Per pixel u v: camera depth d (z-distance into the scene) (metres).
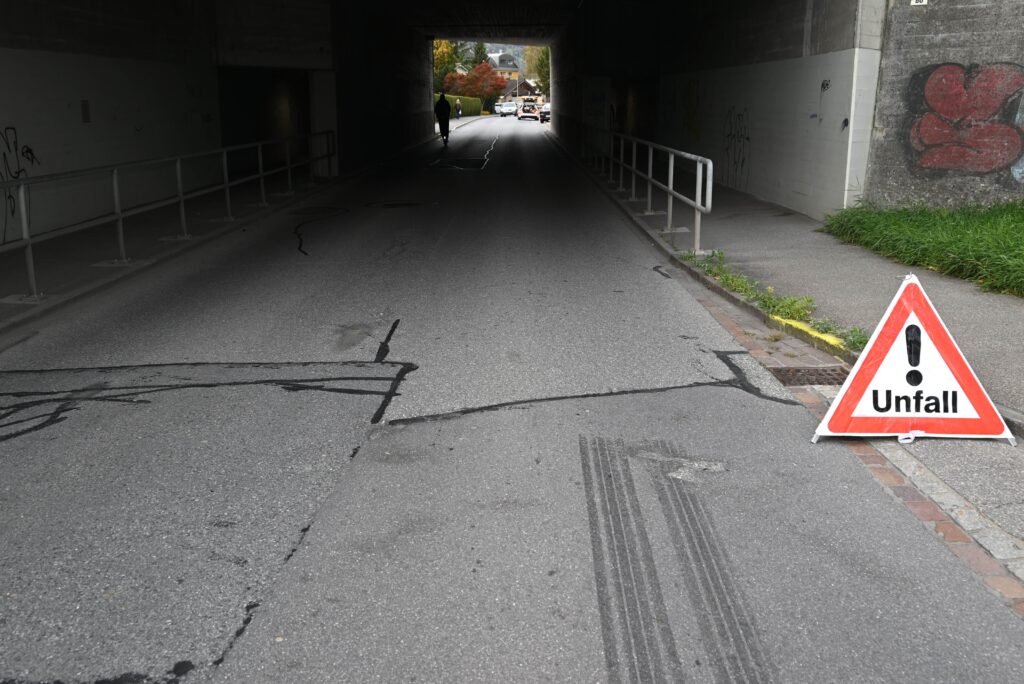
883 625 3.21
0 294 8.63
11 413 5.50
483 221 14.14
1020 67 10.87
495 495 4.28
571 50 33.56
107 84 14.32
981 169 11.30
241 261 10.83
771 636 3.15
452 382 6.01
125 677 2.94
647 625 3.22
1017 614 3.28
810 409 5.47
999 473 4.50
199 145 18.31
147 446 4.94
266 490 4.36
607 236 12.61
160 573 3.60
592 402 5.59
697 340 7.06
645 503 4.19
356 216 14.88
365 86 24.55
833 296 8.16
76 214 13.30
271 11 19.59
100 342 7.18
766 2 14.85
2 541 3.88
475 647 3.09
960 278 8.78
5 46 11.48
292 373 6.26
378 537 3.88
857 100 11.66
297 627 3.22
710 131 18.58
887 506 4.16
